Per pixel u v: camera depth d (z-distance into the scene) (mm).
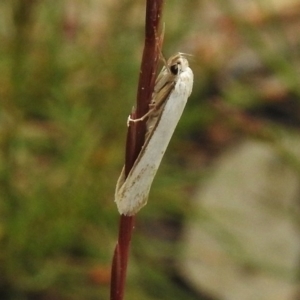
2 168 277
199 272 318
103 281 284
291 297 312
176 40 302
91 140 285
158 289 283
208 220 315
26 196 283
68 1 304
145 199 137
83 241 293
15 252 282
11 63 267
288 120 411
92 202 281
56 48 291
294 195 358
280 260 324
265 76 413
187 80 138
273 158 372
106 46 303
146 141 137
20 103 274
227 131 404
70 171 282
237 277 317
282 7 426
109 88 303
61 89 295
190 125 315
